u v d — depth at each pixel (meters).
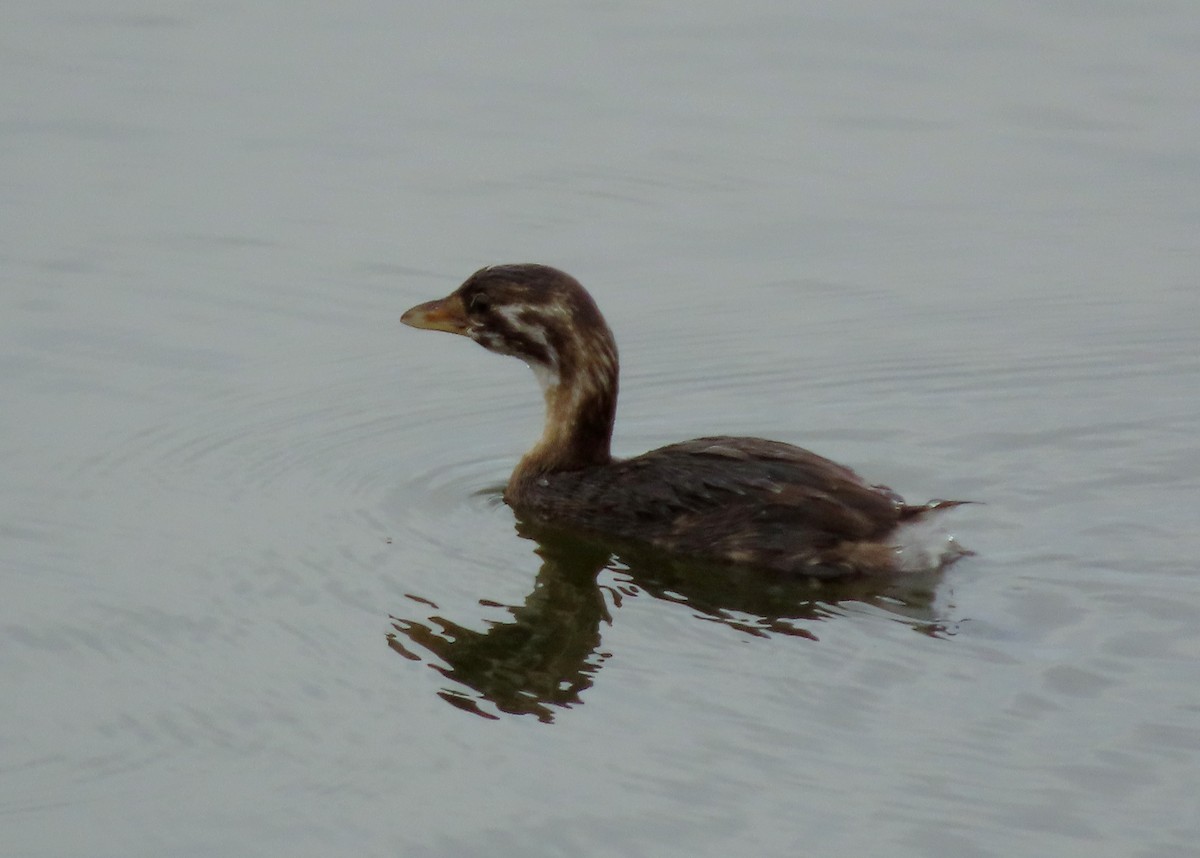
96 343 18.69
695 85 25.78
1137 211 22.30
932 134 24.31
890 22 27.88
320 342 19.06
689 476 14.59
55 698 12.20
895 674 12.24
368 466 16.41
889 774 11.09
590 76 26.03
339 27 27.86
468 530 15.00
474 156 23.66
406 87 25.67
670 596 13.66
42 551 14.36
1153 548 14.12
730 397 17.97
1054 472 15.82
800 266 20.98
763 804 10.88
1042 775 11.03
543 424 17.50
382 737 11.75
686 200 22.56
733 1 28.72
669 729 11.70
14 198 22.12
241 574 14.03
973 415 17.30
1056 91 25.42
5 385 17.66
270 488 15.80
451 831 10.72
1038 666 12.28
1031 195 22.73
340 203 22.36
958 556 14.00
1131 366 18.34
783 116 24.84
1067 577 13.63
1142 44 26.89
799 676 12.28
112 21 27.89
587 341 15.36
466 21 28.08
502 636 13.10
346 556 14.41
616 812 10.86
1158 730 11.42
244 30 27.70
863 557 13.72
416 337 19.36
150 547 14.48
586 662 12.61
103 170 23.00
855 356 18.80
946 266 20.97
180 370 18.23
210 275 20.44
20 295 19.67
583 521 14.98
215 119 24.55
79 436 16.66
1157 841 10.39
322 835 10.71
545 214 22.16
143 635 13.05
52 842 10.62
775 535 14.01
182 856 10.50
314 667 12.65
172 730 11.84
